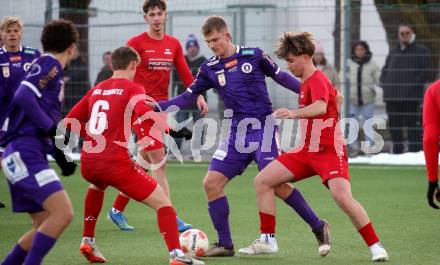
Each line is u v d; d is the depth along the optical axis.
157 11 21.92
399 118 34.94
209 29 17.58
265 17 35.41
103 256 16.98
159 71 22.23
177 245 15.48
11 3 36.94
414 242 18.66
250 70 17.72
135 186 15.51
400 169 34.38
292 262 16.42
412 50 34.34
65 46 14.05
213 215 17.20
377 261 16.33
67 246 18.27
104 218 22.75
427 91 15.59
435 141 15.49
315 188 29.05
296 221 21.80
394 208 24.23
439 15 34.31
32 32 36.19
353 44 34.84
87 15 35.94
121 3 40.41
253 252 17.12
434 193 16.06
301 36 16.23
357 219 16.22
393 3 41.38
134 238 19.44
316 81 16.06
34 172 13.44
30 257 13.41
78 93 35.41
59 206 13.42
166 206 15.57
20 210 13.85
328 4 38.41
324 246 16.92
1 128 16.61
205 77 18.22
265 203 16.94
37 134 13.66
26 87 13.38
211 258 16.94
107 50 35.59
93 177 15.67
